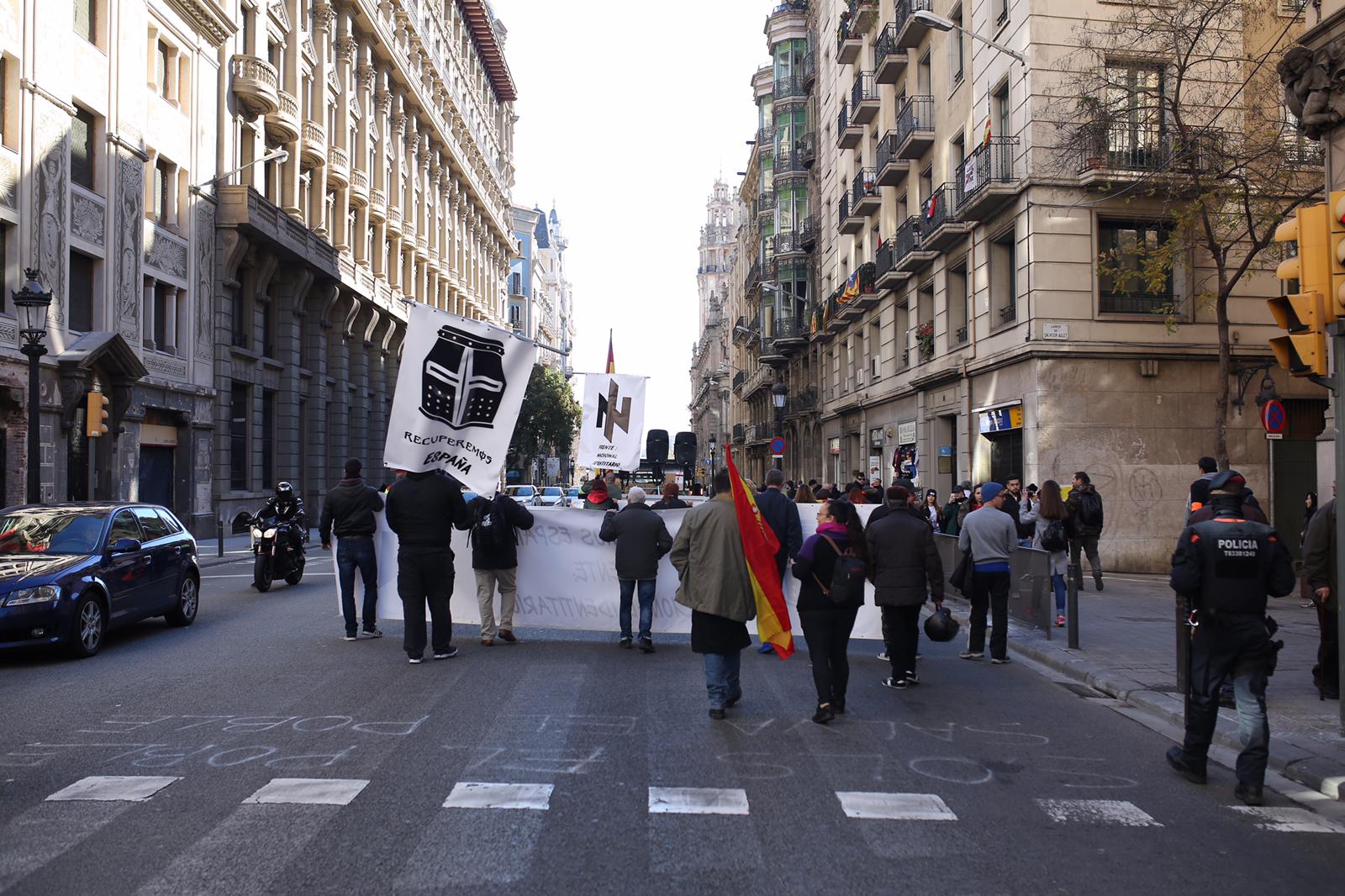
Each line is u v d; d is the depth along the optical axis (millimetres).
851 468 36656
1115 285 17922
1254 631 5891
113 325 24281
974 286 22969
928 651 11250
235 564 22406
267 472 35000
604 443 13688
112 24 24375
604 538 10625
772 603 7602
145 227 26000
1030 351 19516
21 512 11062
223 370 30453
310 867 4441
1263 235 17453
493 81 78250
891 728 7328
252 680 8742
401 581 9609
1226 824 5391
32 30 21047
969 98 23203
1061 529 13180
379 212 45969
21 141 20703
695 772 6027
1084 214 19672
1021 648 11070
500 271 83438
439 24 57781
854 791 5762
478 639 11156
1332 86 9695
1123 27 17750
